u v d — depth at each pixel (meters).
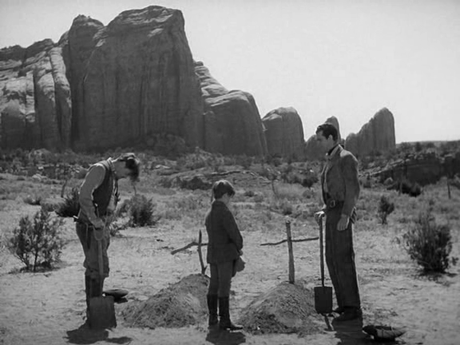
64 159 81.25
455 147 74.44
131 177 6.50
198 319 6.38
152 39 110.69
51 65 115.62
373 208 28.73
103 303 6.13
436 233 10.04
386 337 5.45
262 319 6.04
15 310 6.92
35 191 42.44
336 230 6.52
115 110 109.06
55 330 6.02
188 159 96.25
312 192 43.62
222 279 6.03
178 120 111.44
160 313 6.33
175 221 21.61
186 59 114.06
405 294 7.82
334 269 6.55
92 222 6.11
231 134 125.00
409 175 68.38
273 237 15.98
